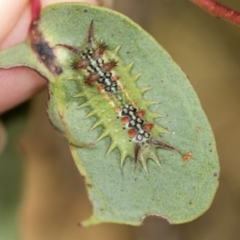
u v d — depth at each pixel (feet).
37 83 0.80
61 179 0.96
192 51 0.96
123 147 0.71
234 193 0.96
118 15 0.69
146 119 0.70
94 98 0.71
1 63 0.70
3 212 0.84
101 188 0.70
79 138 0.70
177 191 0.70
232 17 0.67
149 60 0.70
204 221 0.96
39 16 0.70
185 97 0.69
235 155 0.96
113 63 0.70
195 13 0.95
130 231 0.96
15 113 0.83
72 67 0.71
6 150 0.83
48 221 0.97
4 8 0.75
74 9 0.70
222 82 0.97
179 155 0.70
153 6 0.93
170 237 0.95
